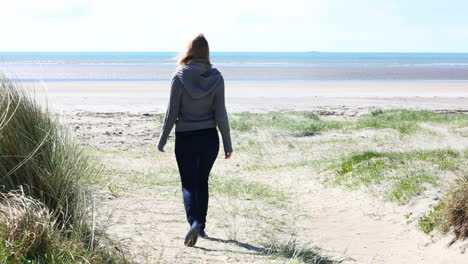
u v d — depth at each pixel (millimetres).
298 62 127688
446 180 7562
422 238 5496
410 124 16172
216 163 10898
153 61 128500
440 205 5902
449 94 34688
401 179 7805
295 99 28719
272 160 11234
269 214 6270
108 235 4086
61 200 3830
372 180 8133
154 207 5914
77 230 3660
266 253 4520
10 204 3449
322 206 7172
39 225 3242
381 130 15391
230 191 7484
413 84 44719
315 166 9984
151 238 4582
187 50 4645
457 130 15125
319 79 51281
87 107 22109
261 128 15664
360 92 35094
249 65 98500
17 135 3883
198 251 4414
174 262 3990
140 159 10664
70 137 4609
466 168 8203
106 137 13797
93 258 3359
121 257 3664
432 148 12094
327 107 24391
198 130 4652
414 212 6438
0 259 2889
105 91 31797
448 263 4648
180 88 4535
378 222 6328
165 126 4594
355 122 17266
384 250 5109
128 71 67750
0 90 4078
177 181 7992
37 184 3834
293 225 5863
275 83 43281
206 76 4574
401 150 11781
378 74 64938
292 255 4527
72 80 42750
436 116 18766
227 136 4734
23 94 4184
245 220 5816
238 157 11555
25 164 3850
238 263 4164
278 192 7809
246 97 29562
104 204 5555
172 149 12406
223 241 4863
